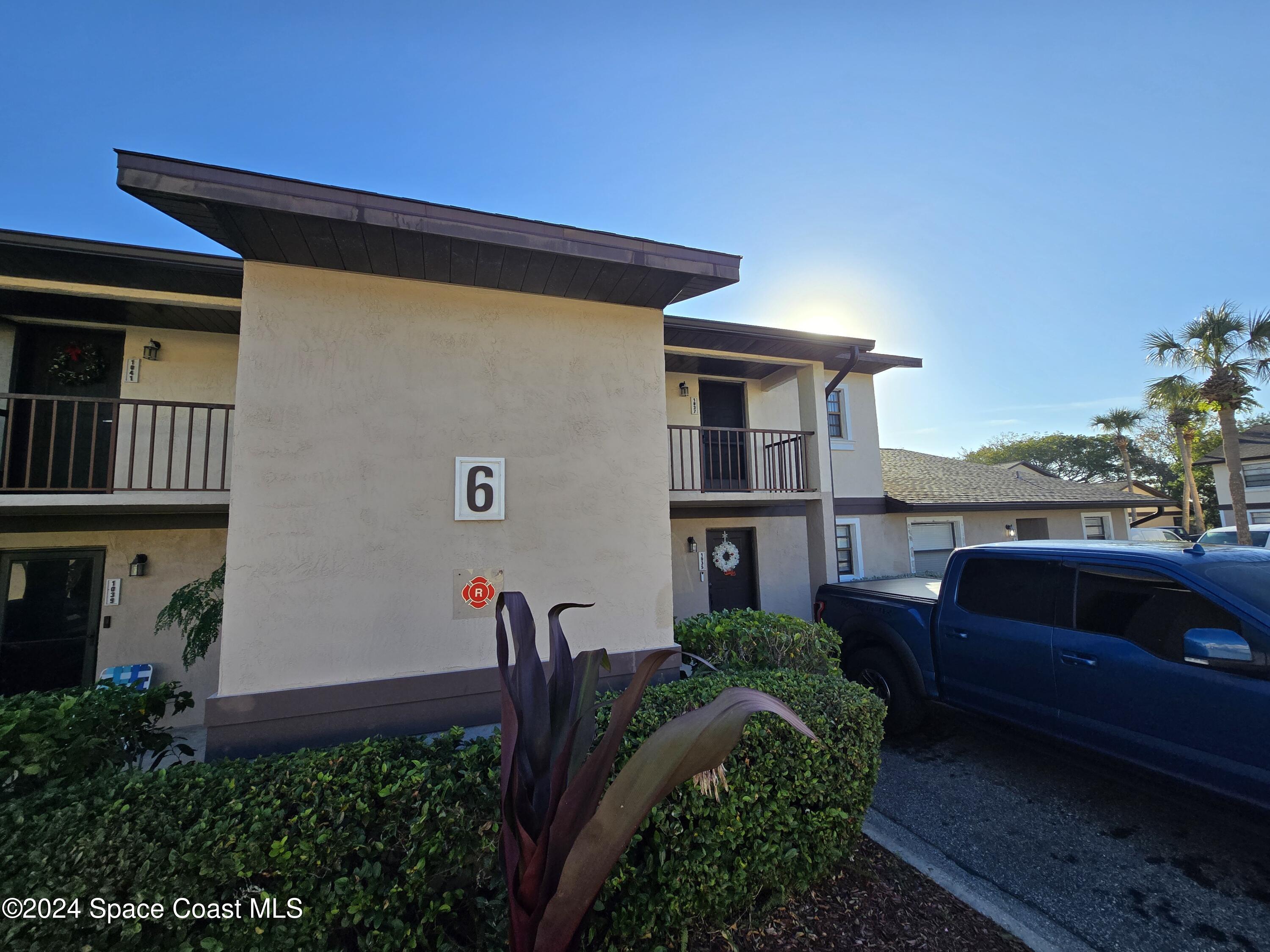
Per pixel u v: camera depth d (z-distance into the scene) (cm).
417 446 397
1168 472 3519
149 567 644
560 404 441
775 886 258
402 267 388
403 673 379
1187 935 258
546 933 152
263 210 314
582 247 379
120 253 500
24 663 604
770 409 1021
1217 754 290
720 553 948
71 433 640
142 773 219
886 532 1141
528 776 187
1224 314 1402
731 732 149
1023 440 4462
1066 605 379
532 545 421
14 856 176
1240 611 294
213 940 179
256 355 368
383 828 204
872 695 308
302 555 364
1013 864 316
